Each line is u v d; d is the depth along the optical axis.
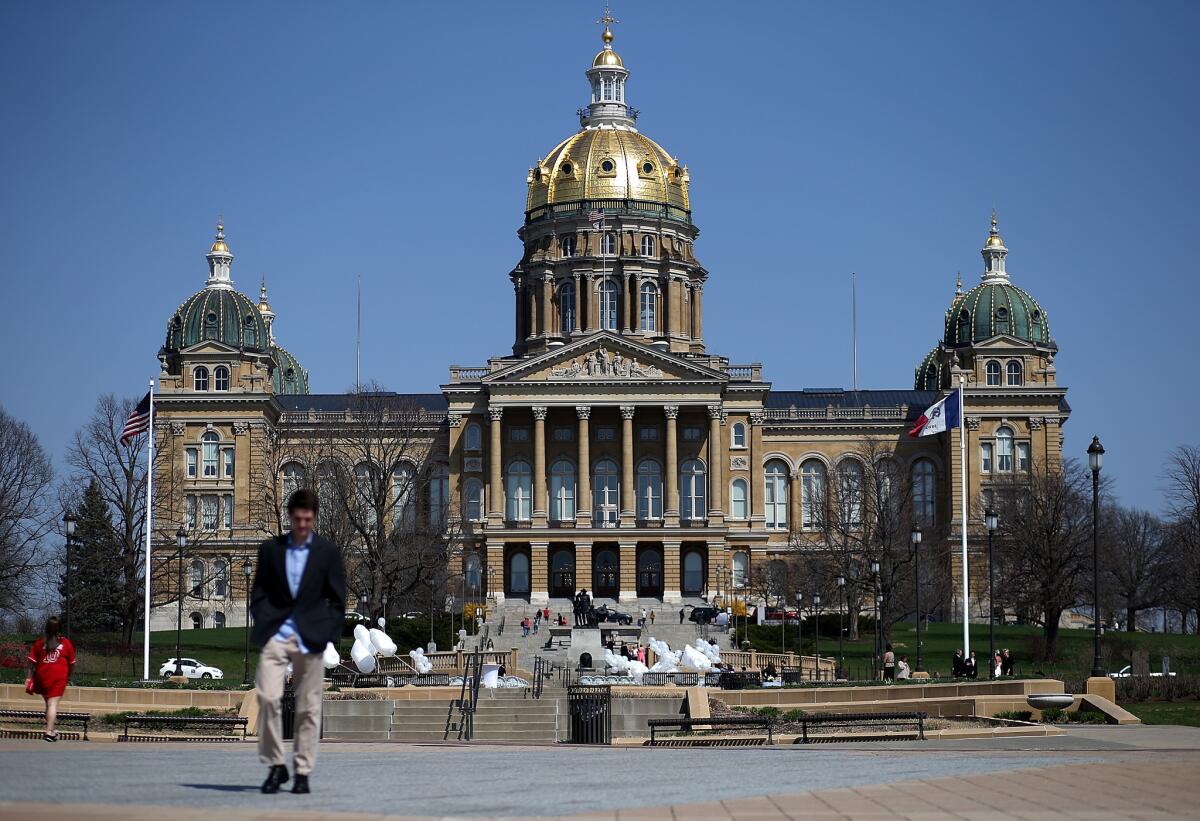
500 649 126.50
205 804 24.22
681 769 33.62
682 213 187.12
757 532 167.00
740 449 168.88
